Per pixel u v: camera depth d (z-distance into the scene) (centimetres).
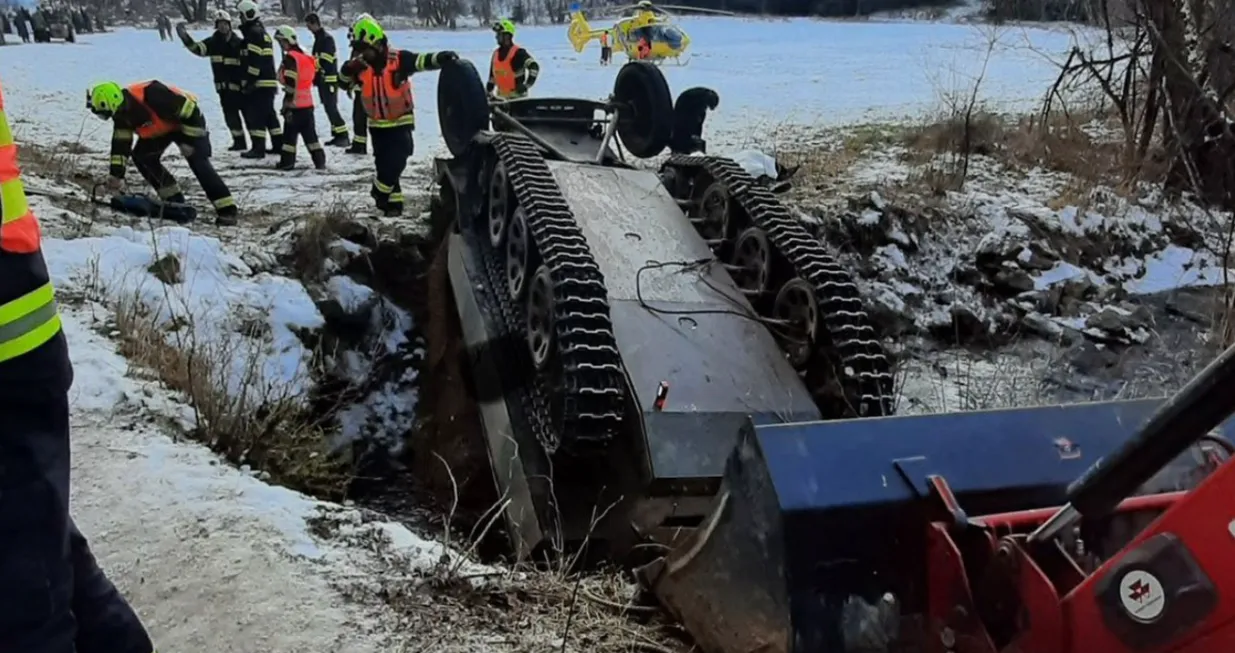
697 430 583
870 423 306
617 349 612
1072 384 922
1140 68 1305
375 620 378
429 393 861
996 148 1421
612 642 365
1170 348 992
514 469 652
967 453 300
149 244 804
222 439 554
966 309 1024
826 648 283
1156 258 1182
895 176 1261
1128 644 219
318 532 445
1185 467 287
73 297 689
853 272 1048
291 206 1043
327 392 798
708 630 332
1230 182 1236
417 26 4466
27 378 169
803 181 1215
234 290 789
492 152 805
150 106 922
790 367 646
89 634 209
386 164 992
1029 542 257
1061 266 1096
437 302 891
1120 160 1337
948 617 277
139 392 561
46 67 2352
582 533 590
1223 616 199
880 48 3055
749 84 2202
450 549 443
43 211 866
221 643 365
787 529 282
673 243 727
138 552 416
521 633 371
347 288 870
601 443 589
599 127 928
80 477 473
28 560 172
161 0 4912
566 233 655
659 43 2564
